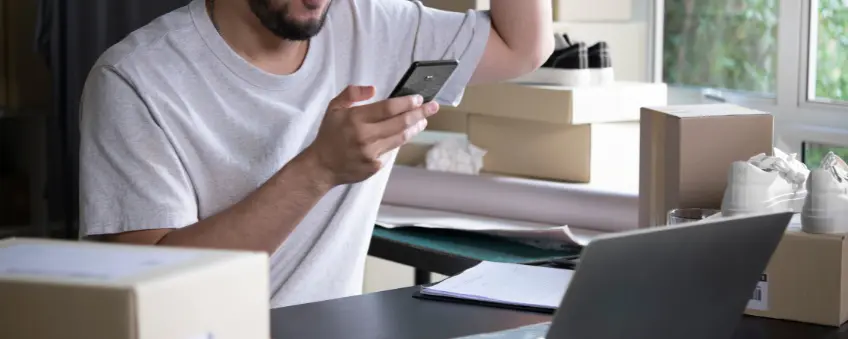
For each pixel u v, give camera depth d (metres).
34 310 0.85
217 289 0.89
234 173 1.84
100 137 1.73
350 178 1.66
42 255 0.94
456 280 1.68
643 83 2.91
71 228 3.60
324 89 1.94
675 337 1.27
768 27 2.95
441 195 2.79
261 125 1.86
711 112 1.94
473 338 1.41
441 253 2.33
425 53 2.11
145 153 1.73
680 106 2.03
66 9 3.47
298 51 1.93
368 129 1.60
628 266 1.15
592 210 2.57
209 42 1.82
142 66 1.76
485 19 2.15
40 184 3.96
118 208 1.72
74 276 0.86
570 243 2.29
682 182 1.89
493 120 2.96
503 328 1.47
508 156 2.93
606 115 2.78
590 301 1.14
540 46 2.18
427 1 3.08
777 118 2.94
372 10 2.06
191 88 1.81
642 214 2.03
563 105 2.74
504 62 2.17
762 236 1.30
